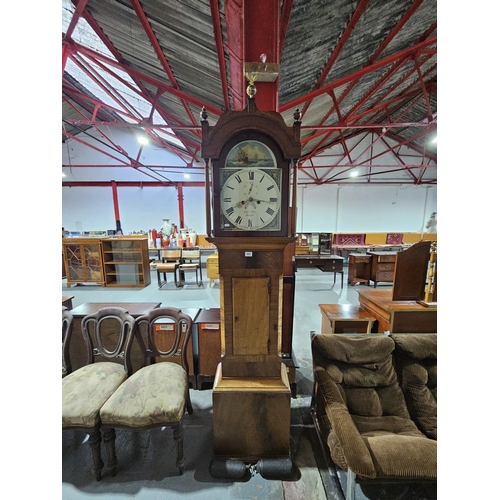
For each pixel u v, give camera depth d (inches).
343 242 309.4
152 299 171.8
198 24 72.9
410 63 145.9
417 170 314.7
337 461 47.9
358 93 160.2
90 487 52.4
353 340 62.8
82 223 312.8
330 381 57.6
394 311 69.8
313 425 68.2
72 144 303.0
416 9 89.1
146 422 52.1
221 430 54.6
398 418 57.2
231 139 48.1
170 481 53.5
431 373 61.5
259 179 49.4
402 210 319.9
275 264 52.3
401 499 51.2
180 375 63.4
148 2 71.0
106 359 81.4
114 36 95.9
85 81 163.3
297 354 103.7
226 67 88.0
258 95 66.5
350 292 189.9
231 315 53.7
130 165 273.6
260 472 53.9
